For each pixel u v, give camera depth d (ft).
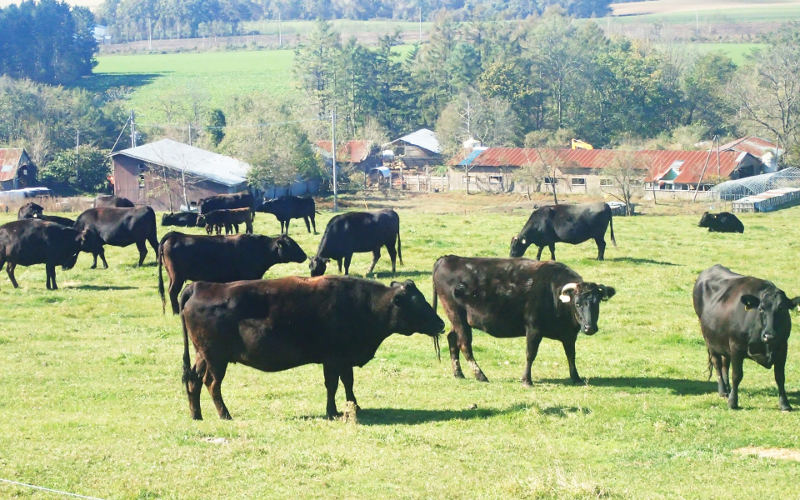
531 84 446.19
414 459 44.70
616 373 67.15
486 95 431.02
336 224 106.11
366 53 490.49
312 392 60.08
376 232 107.76
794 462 45.39
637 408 55.16
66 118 396.78
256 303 51.29
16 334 79.05
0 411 54.34
